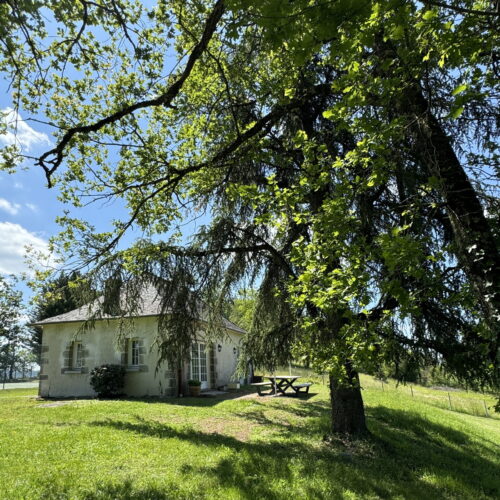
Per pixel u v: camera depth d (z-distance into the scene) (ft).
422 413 42.91
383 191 22.57
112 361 53.52
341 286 13.91
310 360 18.56
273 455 23.25
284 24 8.49
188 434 27.86
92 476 18.60
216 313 30.32
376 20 10.49
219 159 25.91
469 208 14.15
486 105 17.49
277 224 18.44
